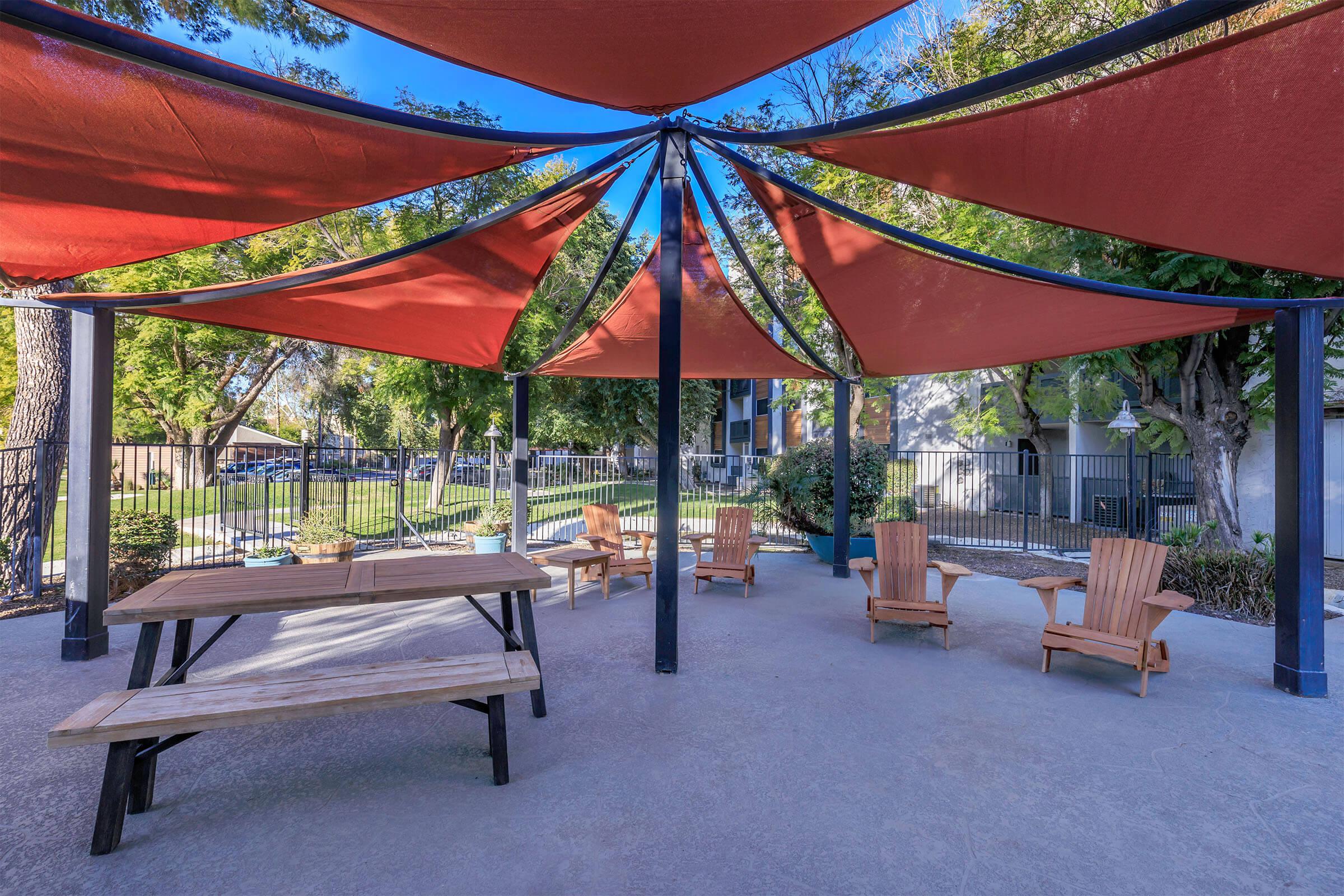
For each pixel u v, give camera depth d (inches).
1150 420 498.6
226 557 400.2
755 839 105.9
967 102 109.1
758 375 376.8
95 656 200.2
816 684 180.1
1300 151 116.1
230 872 96.5
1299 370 178.5
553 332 619.5
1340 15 86.2
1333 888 95.0
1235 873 98.3
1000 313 232.2
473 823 110.0
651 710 159.9
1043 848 104.1
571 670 190.1
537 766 130.5
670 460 187.2
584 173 173.3
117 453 936.3
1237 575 273.0
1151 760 135.6
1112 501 570.6
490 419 632.4
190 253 545.6
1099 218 154.2
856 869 98.5
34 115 114.4
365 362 857.5
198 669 191.8
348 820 110.9
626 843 104.7
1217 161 122.7
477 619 253.6
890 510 402.0
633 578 350.0
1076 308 212.7
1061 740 144.7
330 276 186.2
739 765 131.5
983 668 195.6
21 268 167.5
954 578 213.6
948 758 135.4
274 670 190.4
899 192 481.1
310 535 363.6
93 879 94.7
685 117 177.8
